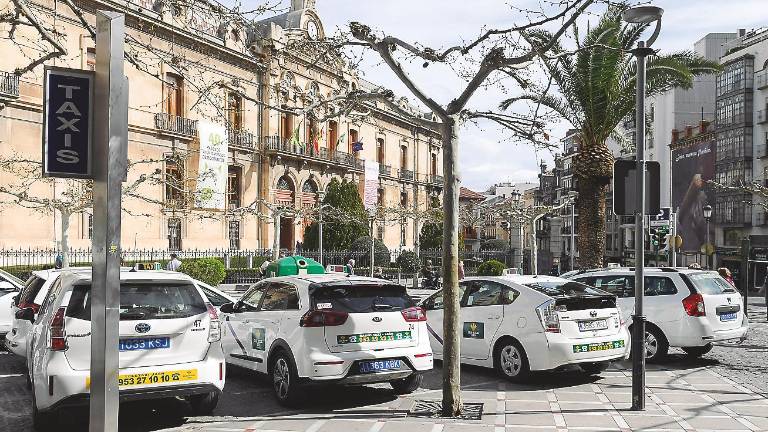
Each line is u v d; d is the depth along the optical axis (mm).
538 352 9227
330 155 46750
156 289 7043
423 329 8508
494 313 10008
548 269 30766
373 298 8312
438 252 37656
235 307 9562
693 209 52844
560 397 8672
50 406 6391
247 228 40219
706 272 11719
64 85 4367
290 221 44281
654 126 60812
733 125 48500
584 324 9383
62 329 6469
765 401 8461
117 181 4395
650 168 8047
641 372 7961
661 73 18500
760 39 47250
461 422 7352
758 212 45781
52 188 27328
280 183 43406
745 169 47125
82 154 4406
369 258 37250
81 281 6738
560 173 74562
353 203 40375
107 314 4387
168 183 20547
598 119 18875
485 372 10586
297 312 8156
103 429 4355
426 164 62906
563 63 18250
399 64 7789
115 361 4426
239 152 39000
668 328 11250
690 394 8883
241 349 9305
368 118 10484
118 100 4379
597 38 16828
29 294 10250
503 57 7352
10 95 25094
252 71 37000
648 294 11641
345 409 8031
